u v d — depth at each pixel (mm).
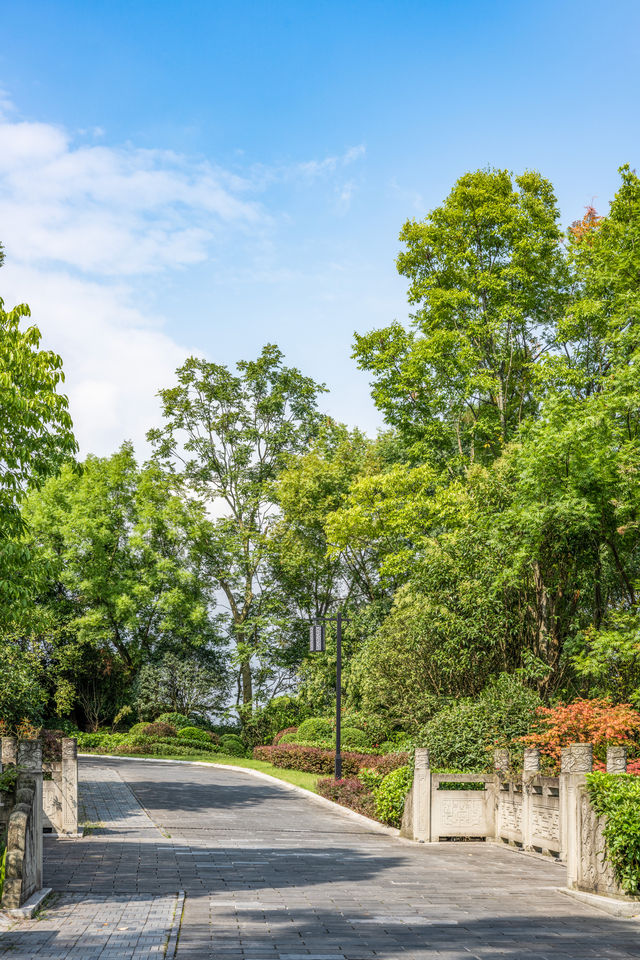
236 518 45312
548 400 19672
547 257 28844
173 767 30000
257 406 45250
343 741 29781
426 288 30375
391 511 31297
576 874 9422
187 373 45312
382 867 11117
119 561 42438
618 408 19062
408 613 23219
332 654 35750
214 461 45312
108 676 40781
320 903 8453
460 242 30188
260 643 42281
